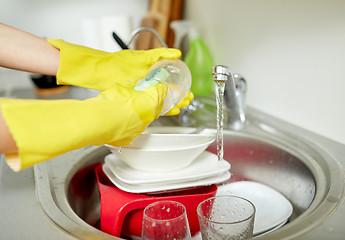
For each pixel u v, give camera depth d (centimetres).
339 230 53
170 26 166
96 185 95
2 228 58
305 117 97
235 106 100
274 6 102
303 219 57
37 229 58
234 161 100
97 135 51
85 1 194
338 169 73
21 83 194
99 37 176
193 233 72
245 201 57
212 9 140
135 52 77
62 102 50
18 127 44
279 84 105
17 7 188
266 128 101
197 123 111
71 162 87
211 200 59
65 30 196
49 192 71
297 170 85
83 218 83
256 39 113
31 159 46
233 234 51
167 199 67
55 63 70
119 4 198
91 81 71
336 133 87
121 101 54
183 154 68
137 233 70
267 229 67
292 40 97
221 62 138
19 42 67
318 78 90
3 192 72
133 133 57
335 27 82
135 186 66
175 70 67
